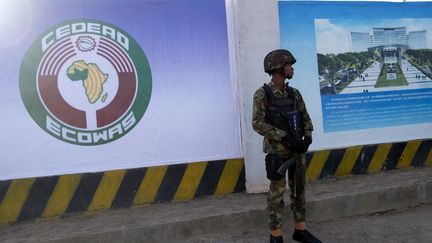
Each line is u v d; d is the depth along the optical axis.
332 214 5.51
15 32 5.14
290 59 4.48
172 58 5.65
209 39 5.77
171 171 5.64
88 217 5.23
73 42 5.32
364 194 5.66
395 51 6.73
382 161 6.65
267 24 5.73
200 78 5.75
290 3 6.21
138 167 5.54
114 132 5.47
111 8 5.43
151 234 4.85
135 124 5.54
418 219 5.46
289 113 4.45
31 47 5.19
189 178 5.71
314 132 6.34
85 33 5.35
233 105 5.87
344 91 6.48
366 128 6.59
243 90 5.69
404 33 6.77
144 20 5.55
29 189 5.21
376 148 6.60
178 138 5.68
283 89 4.56
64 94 5.30
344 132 6.48
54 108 5.28
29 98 5.21
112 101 5.45
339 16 6.45
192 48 5.71
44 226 5.00
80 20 5.33
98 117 5.41
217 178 5.81
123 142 5.50
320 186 6.02
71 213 5.33
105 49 5.43
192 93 5.72
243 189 5.91
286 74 4.48
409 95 6.80
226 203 5.49
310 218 5.41
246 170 5.78
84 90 5.36
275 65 4.45
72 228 4.88
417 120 6.82
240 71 5.69
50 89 5.26
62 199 5.30
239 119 5.87
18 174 5.20
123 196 5.49
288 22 6.20
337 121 6.45
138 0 5.52
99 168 5.43
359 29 6.54
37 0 5.18
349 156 6.45
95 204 5.40
